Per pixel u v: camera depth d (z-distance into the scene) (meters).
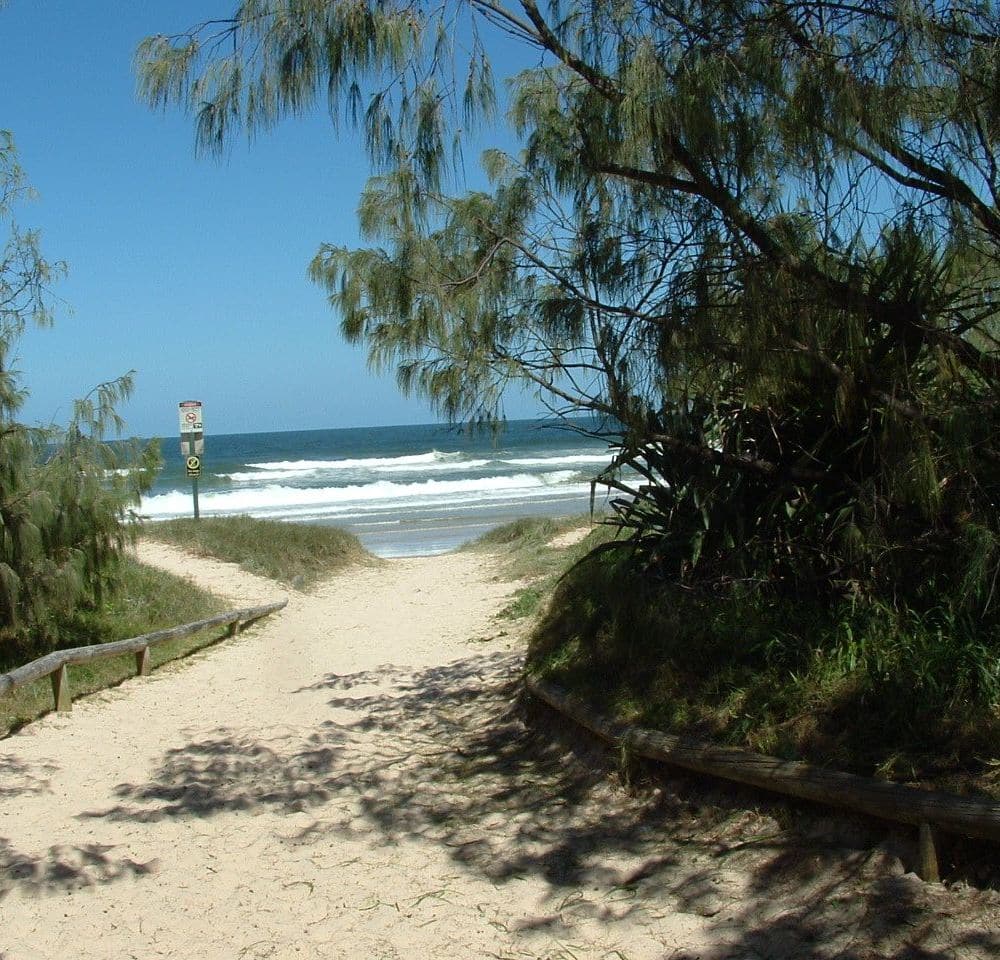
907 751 3.96
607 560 7.36
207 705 8.40
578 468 44.34
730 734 4.55
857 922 3.43
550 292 5.34
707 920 3.71
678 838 4.40
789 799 4.20
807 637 4.95
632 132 4.47
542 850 4.58
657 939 3.66
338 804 5.58
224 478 43.78
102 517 8.91
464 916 4.02
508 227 5.34
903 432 4.27
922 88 4.13
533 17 4.77
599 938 3.73
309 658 10.73
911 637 4.57
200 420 20.22
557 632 7.11
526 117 5.41
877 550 4.84
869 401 4.74
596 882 4.18
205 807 5.59
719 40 4.48
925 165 4.32
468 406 5.49
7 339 8.54
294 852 4.85
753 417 5.62
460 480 40.16
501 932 3.86
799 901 3.67
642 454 6.27
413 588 16.42
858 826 3.88
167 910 4.22
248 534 19.03
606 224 5.09
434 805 5.43
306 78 4.77
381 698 8.31
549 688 6.10
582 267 5.09
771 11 4.41
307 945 3.88
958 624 4.53
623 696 5.44
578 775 5.43
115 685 9.01
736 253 4.52
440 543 25.16
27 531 8.28
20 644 9.34
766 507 5.66
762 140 4.47
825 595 5.34
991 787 3.58
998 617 4.51
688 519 6.21
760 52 4.29
